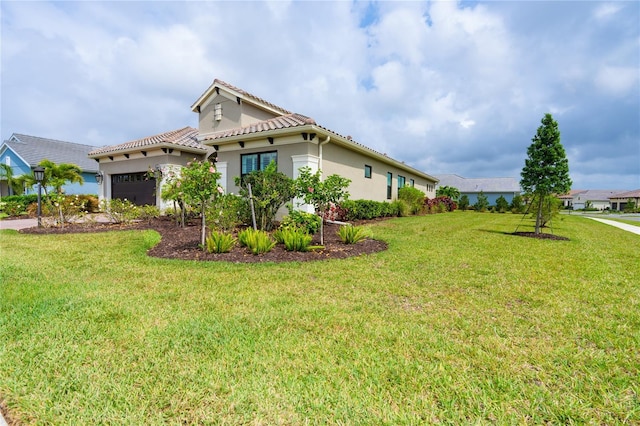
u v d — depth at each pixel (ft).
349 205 41.45
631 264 19.83
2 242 26.66
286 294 13.55
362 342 9.27
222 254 21.45
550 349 8.91
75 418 6.30
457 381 7.47
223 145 43.52
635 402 6.82
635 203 189.57
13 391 7.09
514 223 52.34
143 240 26.53
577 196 253.85
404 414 6.40
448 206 98.12
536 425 6.19
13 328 10.04
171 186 34.22
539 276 16.56
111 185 57.72
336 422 6.20
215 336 9.55
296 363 8.12
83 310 11.51
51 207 38.70
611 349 9.00
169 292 13.70
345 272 17.19
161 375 7.57
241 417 6.31
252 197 28.96
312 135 36.50
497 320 10.89
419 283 15.21
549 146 33.12
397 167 67.26
